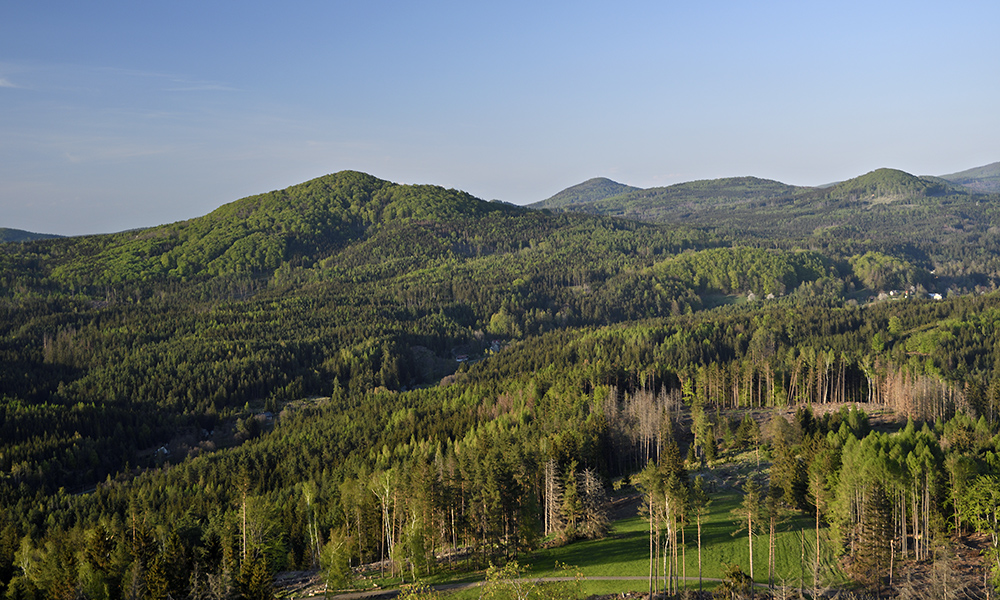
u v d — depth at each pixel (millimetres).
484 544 104062
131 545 106625
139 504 145625
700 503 88000
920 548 93562
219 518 126562
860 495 92688
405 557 100625
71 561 95938
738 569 83062
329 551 99562
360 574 104750
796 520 105312
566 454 123625
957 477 92688
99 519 140125
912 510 95750
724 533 102688
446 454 143125
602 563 96125
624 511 119938
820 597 82625
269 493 147500
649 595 85250
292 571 115500
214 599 80250
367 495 117375
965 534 95250
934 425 154375
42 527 154000
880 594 82438
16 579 102250
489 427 159250
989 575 79625
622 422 156875
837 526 91562
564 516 109812
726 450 152250
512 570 81938
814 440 121125
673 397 191125
